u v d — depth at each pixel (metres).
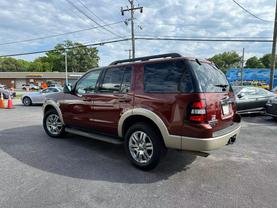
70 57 87.31
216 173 3.97
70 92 5.50
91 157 4.74
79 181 3.62
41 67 96.00
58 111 5.88
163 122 3.71
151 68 3.99
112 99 4.48
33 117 10.04
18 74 59.59
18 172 3.94
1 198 3.08
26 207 2.87
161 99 3.74
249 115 10.40
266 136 6.54
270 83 16.41
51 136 6.32
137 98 4.06
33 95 15.44
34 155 4.82
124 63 4.43
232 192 3.29
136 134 4.15
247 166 4.29
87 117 5.07
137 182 3.61
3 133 6.80
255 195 3.21
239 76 42.22
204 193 3.26
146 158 4.04
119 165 4.32
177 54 3.81
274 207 2.91
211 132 3.43
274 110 8.65
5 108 13.90
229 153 5.04
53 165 4.27
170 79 3.72
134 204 2.97
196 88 3.44
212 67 4.19
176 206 2.93
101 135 4.96
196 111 3.41
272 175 3.89
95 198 3.11
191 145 3.48
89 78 5.08
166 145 3.73
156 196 3.17
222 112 3.91
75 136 6.44
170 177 3.80
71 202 3.00
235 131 4.09
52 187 3.40
